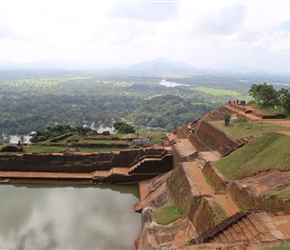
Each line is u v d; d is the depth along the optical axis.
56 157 41.34
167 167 38.75
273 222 13.71
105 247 24.73
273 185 18.20
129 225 28.27
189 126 49.41
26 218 29.64
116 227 27.92
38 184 38.81
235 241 12.56
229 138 31.14
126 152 41.09
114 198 34.72
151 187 35.09
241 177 22.38
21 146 47.25
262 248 11.46
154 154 40.06
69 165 41.03
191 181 24.69
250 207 17.69
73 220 29.19
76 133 59.53
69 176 39.72
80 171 41.03
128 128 66.56
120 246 24.88
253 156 24.38
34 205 32.66
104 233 26.81
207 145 35.19
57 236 26.27
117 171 39.38
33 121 126.88
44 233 26.80
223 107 54.12
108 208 32.00
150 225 23.45
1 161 41.41
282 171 19.84
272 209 15.68
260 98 48.88
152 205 28.72
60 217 29.80
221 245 12.49
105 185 38.44
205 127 38.41
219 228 15.77
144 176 38.62
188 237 20.00
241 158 25.02
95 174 39.69
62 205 32.69
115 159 41.12
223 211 18.09
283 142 23.25
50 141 53.16
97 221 29.03
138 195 35.62
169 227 22.06
